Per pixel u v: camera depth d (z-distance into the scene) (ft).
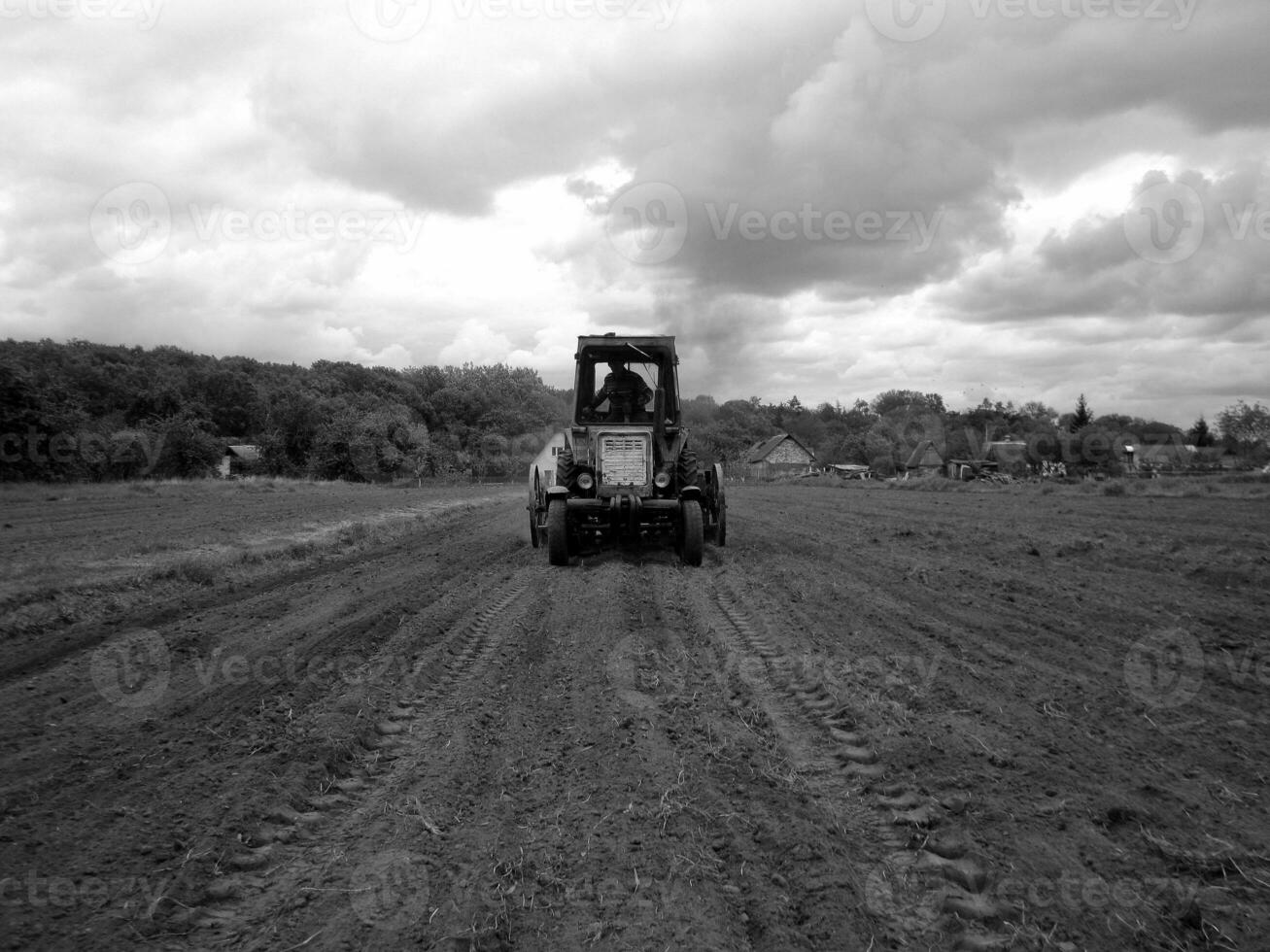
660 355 39.52
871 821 11.60
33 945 8.68
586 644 21.42
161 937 8.93
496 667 19.53
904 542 44.24
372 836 11.29
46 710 16.12
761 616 24.36
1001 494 93.86
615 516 36.55
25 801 12.05
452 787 12.84
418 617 24.77
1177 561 33.81
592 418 39.83
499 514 77.61
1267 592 27.40
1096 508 65.72
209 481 122.21
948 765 13.20
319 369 280.10
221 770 13.14
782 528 53.62
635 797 12.21
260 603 26.81
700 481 38.63
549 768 13.41
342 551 43.09
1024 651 20.06
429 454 192.03
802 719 15.58
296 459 202.69
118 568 32.55
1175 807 11.81
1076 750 13.78
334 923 9.24
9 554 37.17
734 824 11.40
